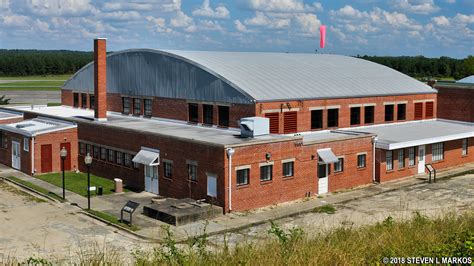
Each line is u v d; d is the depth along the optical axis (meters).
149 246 26.27
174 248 15.16
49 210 33.88
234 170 33.31
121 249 25.73
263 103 41.88
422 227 16.94
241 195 33.72
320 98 45.91
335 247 13.59
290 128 44.03
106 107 52.41
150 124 46.97
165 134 38.22
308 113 45.28
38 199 36.88
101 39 48.50
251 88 43.22
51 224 30.69
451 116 58.56
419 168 46.25
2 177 44.66
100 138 45.34
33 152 45.72
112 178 44.00
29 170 46.06
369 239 15.09
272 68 50.50
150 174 39.44
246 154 33.81
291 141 36.19
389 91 52.94
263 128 38.25
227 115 43.88
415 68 181.38
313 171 37.78
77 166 48.56
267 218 32.22
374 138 42.09
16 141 48.12
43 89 136.88
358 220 30.88
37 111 59.47
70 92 64.81
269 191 35.16
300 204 35.84
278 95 43.41
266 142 34.78
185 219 30.72
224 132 41.41
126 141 42.19
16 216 32.38
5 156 50.53
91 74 60.41
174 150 37.06
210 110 45.53
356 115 49.88
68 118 50.12
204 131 41.97
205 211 31.78
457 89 57.72
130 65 54.00
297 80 48.31
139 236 28.33
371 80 54.91
